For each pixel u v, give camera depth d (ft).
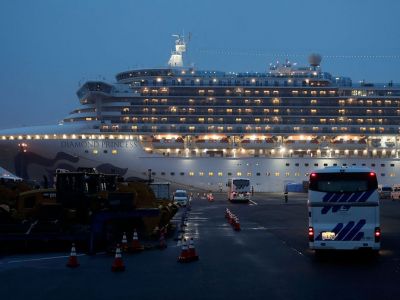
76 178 75.87
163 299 41.32
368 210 57.98
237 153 236.63
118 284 47.39
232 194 189.26
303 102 238.89
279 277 50.21
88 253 66.54
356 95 241.55
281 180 237.25
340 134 238.07
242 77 239.91
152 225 79.00
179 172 230.89
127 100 231.71
